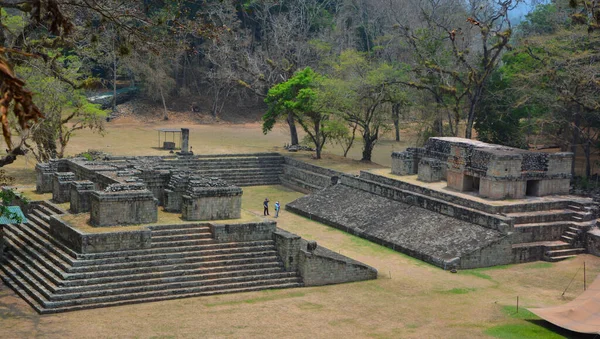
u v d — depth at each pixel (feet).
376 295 115.24
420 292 117.39
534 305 111.14
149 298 107.76
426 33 215.31
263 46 315.78
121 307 104.83
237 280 115.55
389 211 158.92
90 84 119.34
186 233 120.37
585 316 96.53
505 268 133.39
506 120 214.69
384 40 289.33
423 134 234.58
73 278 105.81
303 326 99.66
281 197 195.00
